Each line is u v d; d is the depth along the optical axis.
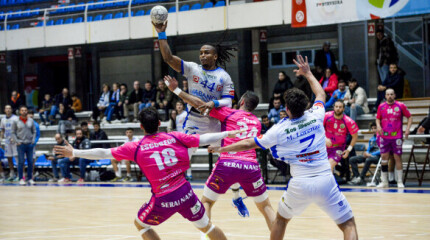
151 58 25.30
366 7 15.52
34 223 8.86
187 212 5.27
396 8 15.19
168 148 5.23
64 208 10.79
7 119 18.20
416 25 19.91
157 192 5.20
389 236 6.91
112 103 20.53
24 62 28.05
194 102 6.57
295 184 5.15
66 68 28.92
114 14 21.09
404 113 13.22
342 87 16.50
